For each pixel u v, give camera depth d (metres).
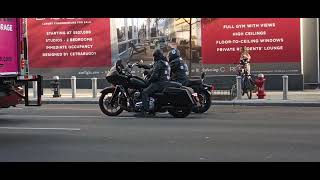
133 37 32.06
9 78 17.28
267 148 12.08
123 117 18.61
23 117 18.94
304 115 19.47
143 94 18.12
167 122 17.05
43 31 33.19
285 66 29.78
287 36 29.67
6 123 17.05
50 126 16.20
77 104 25.05
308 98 25.08
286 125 16.36
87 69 32.84
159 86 18.06
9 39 17.31
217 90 26.50
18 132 14.87
